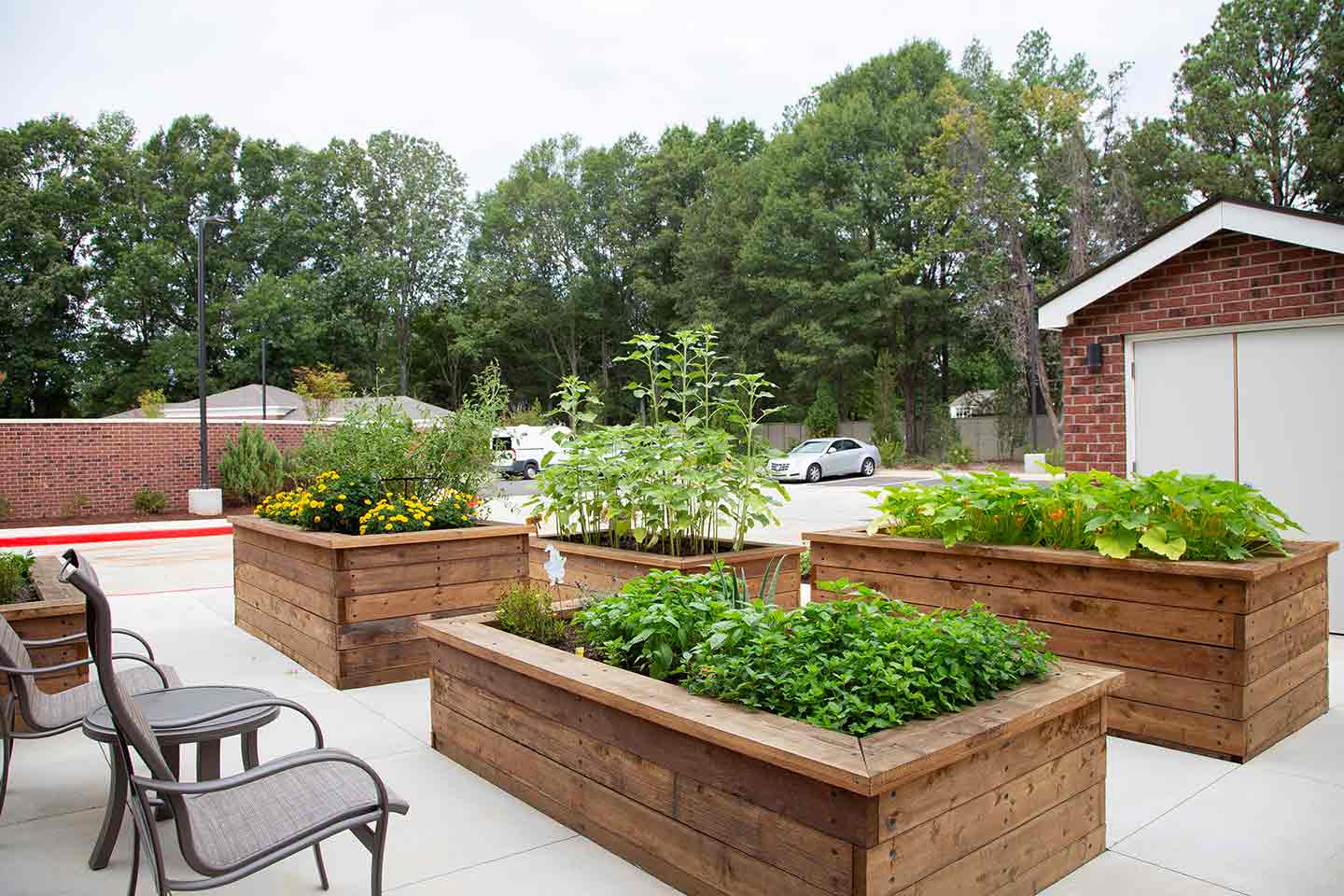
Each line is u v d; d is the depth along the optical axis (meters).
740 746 2.33
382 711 4.63
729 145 50.16
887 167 34.56
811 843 2.22
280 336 47.03
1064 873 2.76
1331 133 31.23
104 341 47.75
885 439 33.00
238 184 52.94
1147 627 4.07
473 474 8.48
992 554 4.58
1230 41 33.06
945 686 2.58
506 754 3.50
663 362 6.39
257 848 2.15
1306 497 6.12
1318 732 4.22
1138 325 6.88
